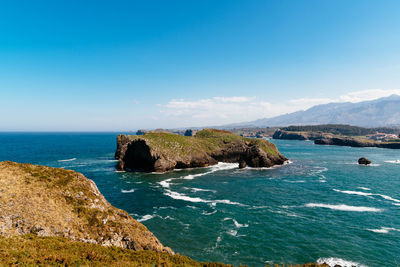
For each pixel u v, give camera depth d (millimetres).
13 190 23219
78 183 28969
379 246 29938
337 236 32656
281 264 26078
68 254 16609
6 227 19062
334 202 47812
